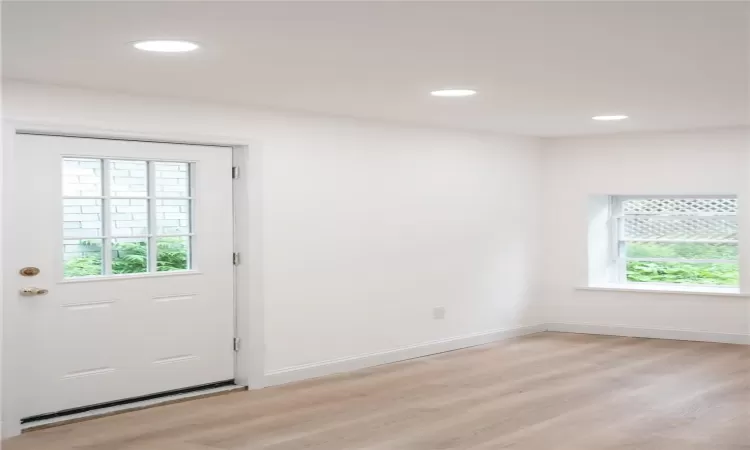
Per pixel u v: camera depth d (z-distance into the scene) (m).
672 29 3.79
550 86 5.54
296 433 5.38
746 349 8.36
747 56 4.48
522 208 9.33
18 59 4.54
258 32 3.82
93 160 5.81
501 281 9.05
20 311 5.41
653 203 9.45
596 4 3.30
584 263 9.45
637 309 9.21
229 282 6.67
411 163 8.00
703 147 8.80
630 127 8.48
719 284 9.12
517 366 7.57
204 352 6.51
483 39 3.99
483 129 8.52
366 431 5.42
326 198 7.20
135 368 6.06
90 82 5.35
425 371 7.38
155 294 6.18
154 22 3.62
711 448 4.96
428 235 8.20
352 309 7.46
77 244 5.74
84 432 5.39
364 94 5.90
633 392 6.49
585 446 5.02
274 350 6.83
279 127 6.82
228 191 6.64
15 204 5.38
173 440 5.23
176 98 6.11
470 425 5.54
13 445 5.10
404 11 3.40
